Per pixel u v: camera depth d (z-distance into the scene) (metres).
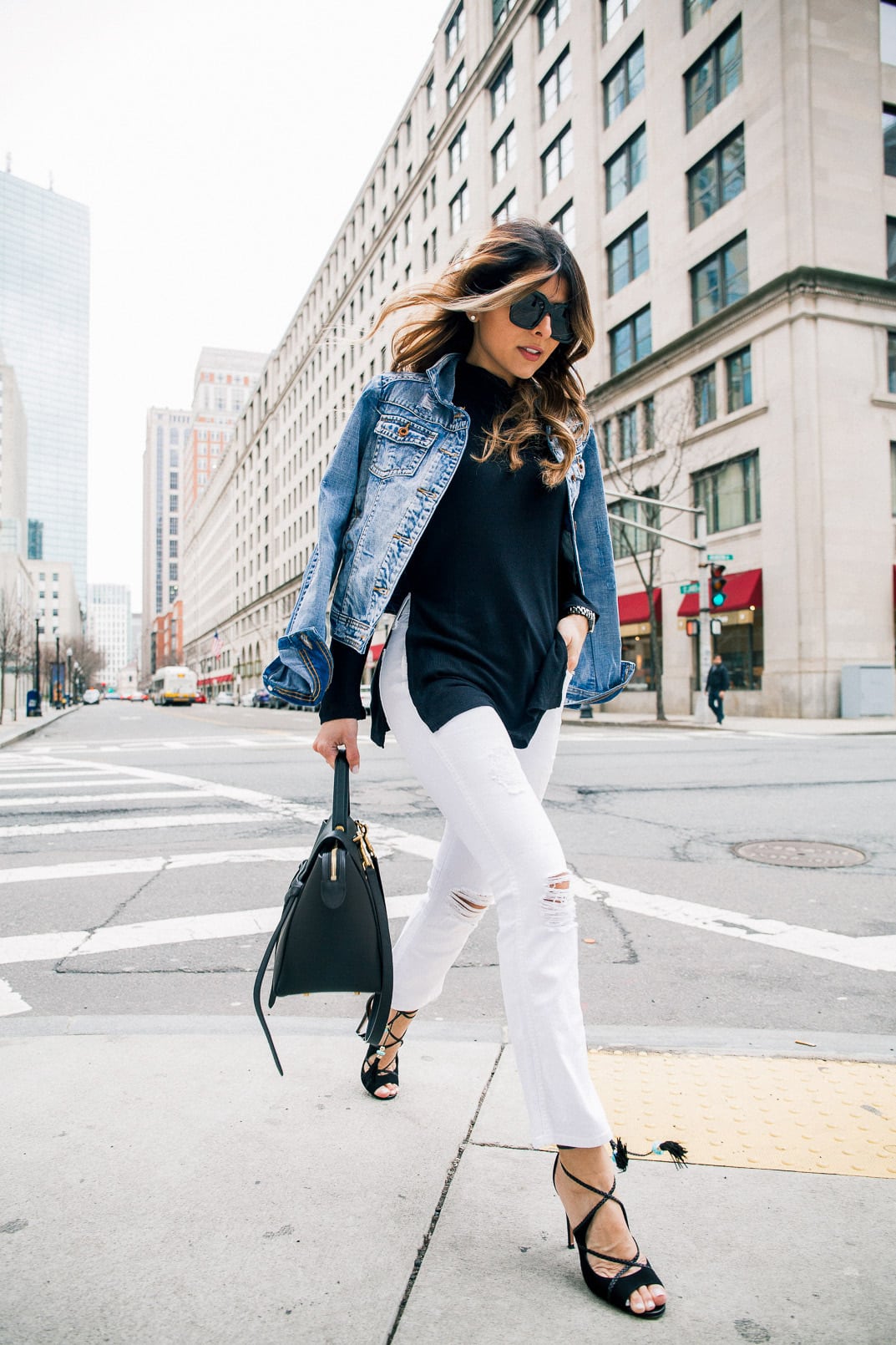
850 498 21.70
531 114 34.62
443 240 43.06
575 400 1.95
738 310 23.55
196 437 157.62
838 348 21.84
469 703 1.61
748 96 23.50
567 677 1.83
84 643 127.19
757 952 3.56
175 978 3.33
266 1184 1.75
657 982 3.21
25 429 130.25
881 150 22.91
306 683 1.74
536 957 1.51
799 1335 1.33
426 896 2.00
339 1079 2.24
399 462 1.80
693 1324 1.36
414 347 1.93
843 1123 2.04
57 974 3.38
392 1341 1.32
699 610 23.20
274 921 4.11
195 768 11.14
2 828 6.61
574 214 32.03
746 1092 2.21
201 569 140.62
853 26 22.75
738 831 6.15
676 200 26.45
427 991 2.04
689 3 25.84
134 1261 1.51
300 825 6.61
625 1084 2.26
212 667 122.69
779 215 22.41
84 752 14.64
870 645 21.67
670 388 26.83
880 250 22.64
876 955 3.50
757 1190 1.75
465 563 1.73
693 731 18.61
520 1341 1.32
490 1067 2.31
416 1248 1.56
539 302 1.71
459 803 1.60
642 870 5.00
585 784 8.70
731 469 24.39
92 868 5.21
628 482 26.02
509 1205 1.69
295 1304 1.41
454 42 42.41
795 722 20.36
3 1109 2.08
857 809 7.05
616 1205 1.46
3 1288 1.44
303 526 71.12
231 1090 2.18
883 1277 1.46
